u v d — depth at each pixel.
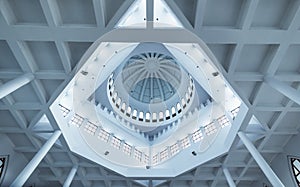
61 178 19.91
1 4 8.82
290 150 16.27
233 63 11.26
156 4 9.96
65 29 9.71
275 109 13.73
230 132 16.05
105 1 9.30
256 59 11.44
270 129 15.10
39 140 16.36
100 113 18.73
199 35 10.05
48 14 9.09
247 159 18.05
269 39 10.16
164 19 10.09
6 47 10.68
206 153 17.48
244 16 9.30
